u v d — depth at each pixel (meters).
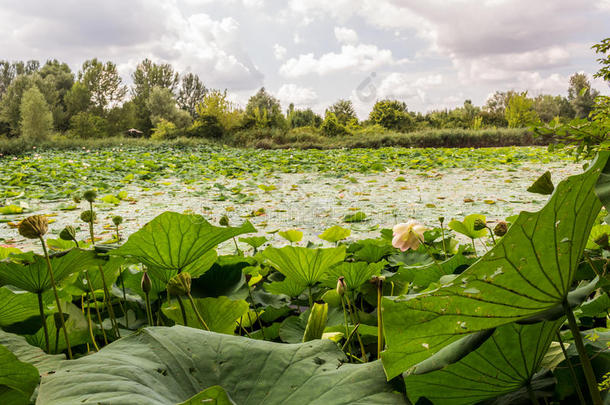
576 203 0.52
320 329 1.03
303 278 1.40
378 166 11.15
